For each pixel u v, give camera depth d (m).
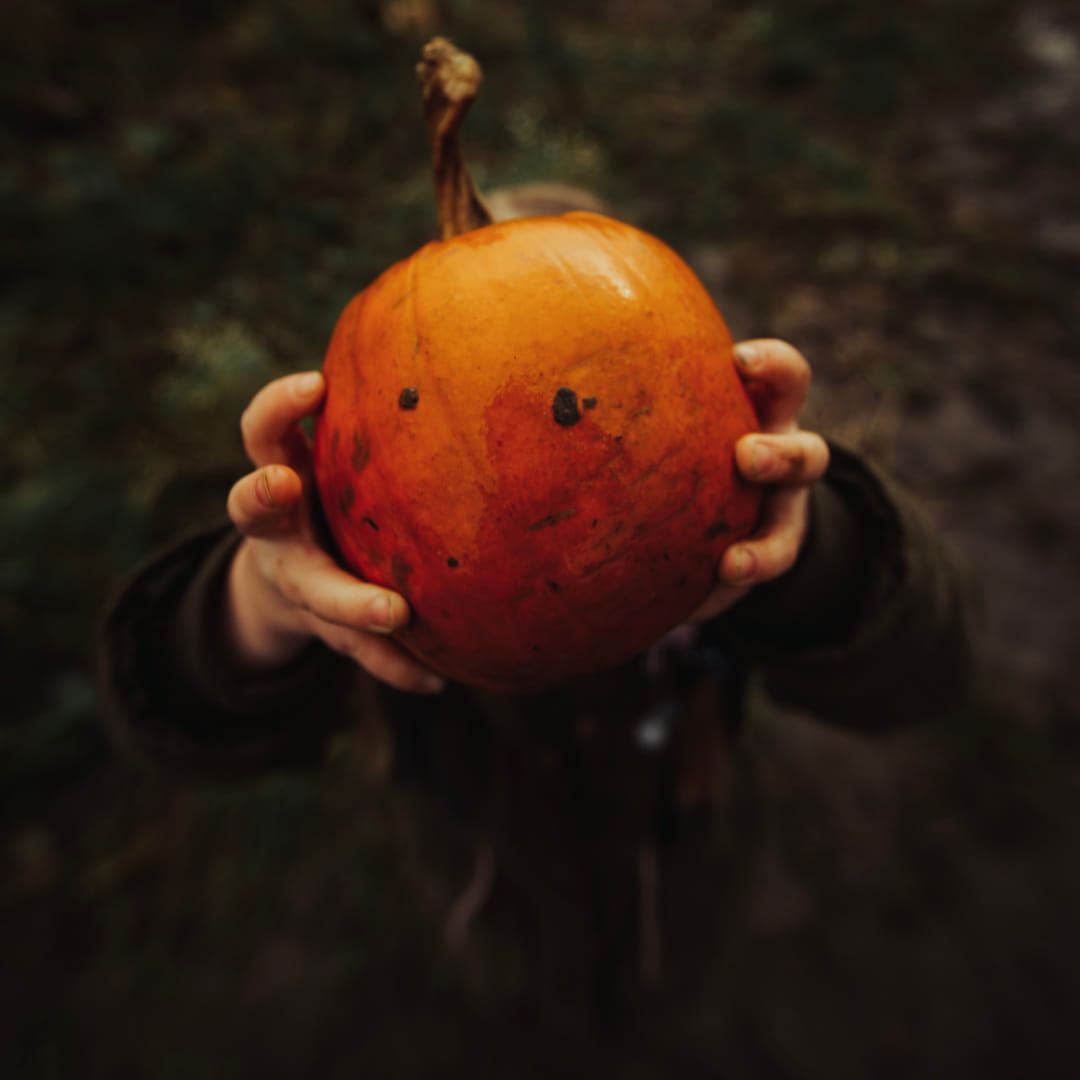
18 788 2.10
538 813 1.09
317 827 2.11
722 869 1.81
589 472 0.56
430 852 1.54
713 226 3.97
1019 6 6.15
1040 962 1.89
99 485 2.49
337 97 3.97
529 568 0.57
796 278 3.77
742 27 5.80
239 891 2.02
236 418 2.59
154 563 0.85
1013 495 2.88
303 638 0.84
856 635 0.80
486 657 0.62
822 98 5.20
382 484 0.59
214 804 2.11
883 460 1.36
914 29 5.70
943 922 1.95
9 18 3.52
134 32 3.94
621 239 0.62
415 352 0.58
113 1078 1.76
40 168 3.25
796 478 0.61
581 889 1.19
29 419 2.67
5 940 1.92
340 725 1.18
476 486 0.56
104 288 3.00
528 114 4.12
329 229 3.34
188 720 0.93
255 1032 1.83
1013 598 2.58
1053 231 4.18
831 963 1.88
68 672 2.24
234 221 3.24
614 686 0.96
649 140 4.41
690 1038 1.78
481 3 5.02
